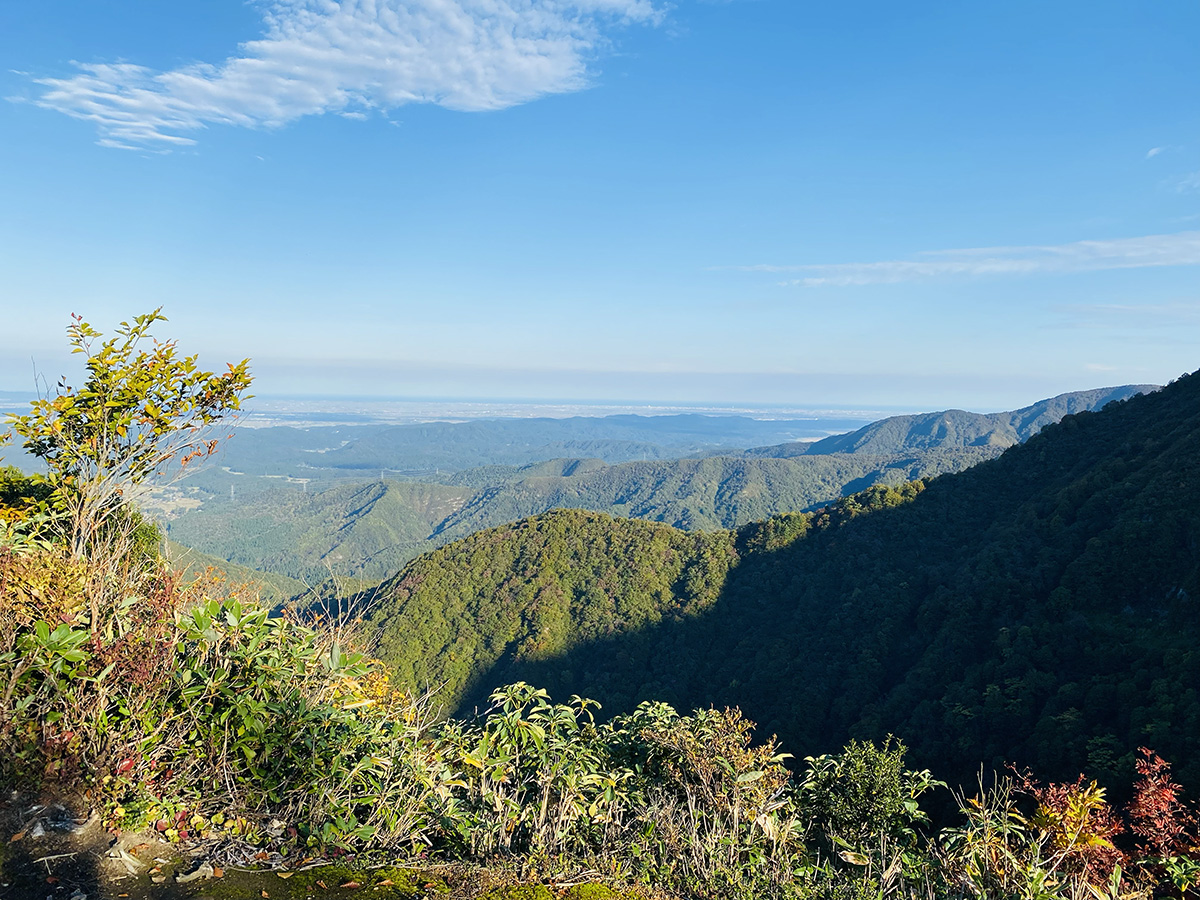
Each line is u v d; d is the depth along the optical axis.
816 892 2.46
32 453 3.57
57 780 1.86
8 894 1.52
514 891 1.87
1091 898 2.51
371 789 2.15
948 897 2.52
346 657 2.49
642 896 2.04
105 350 3.55
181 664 2.22
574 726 2.70
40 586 2.21
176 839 1.84
